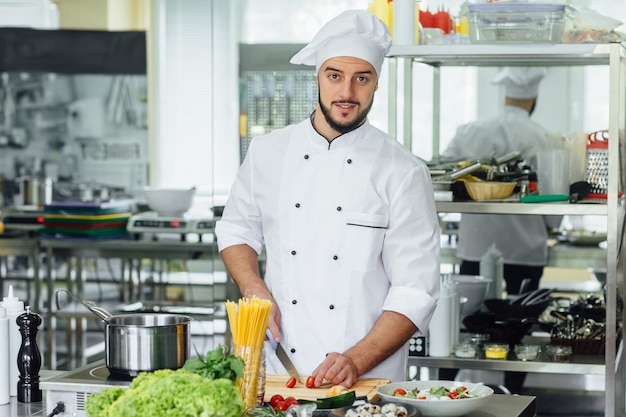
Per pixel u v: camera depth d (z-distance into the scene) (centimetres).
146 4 814
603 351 414
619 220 404
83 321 765
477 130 536
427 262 318
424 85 510
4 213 704
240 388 248
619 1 534
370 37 312
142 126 807
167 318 276
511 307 435
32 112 809
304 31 534
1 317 281
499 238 523
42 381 264
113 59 802
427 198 324
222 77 542
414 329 309
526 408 270
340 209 321
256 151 341
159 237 649
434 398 252
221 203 549
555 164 409
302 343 322
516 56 390
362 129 326
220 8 539
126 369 264
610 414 382
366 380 292
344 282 319
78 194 813
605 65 512
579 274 525
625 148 474
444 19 406
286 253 327
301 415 232
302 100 538
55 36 799
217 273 552
